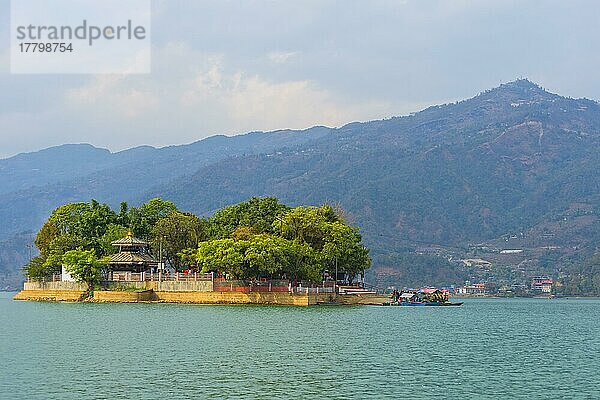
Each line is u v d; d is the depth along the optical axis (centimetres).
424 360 10294
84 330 13788
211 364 9619
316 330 14112
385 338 13038
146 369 9188
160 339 12312
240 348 11238
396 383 8450
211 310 19375
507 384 8494
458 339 13412
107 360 9894
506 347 12219
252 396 7675
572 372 9400
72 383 8250
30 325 14850
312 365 9638
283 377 8719
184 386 8138
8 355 10331
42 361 9769
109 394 7712
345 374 8981
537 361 10412
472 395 7869
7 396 7600
